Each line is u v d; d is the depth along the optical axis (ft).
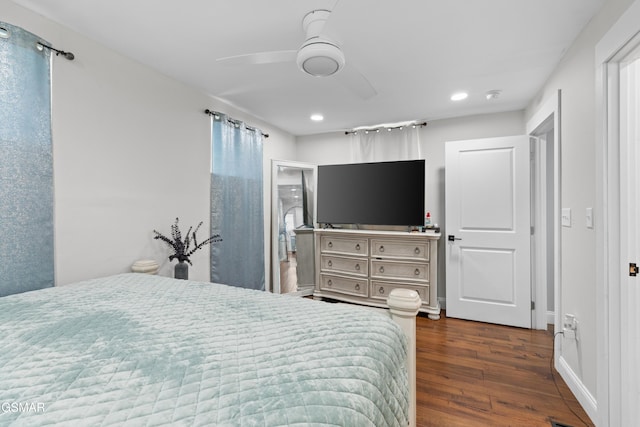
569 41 6.37
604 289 5.01
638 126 4.81
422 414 5.65
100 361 2.64
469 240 10.66
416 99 9.82
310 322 3.61
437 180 12.15
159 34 6.28
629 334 4.83
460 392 6.32
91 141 6.43
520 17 5.57
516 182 10.02
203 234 9.36
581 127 6.00
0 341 3.07
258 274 11.55
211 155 9.68
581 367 5.99
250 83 8.73
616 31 4.59
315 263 13.00
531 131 9.68
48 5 5.35
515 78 8.18
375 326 3.51
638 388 4.79
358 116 11.76
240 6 5.36
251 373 2.43
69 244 6.02
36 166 5.44
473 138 11.55
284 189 13.47
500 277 10.21
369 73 7.90
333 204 12.82
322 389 2.24
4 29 5.01
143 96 7.57
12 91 5.12
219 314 3.92
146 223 7.62
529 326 9.82
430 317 10.66
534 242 10.00
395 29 5.92
